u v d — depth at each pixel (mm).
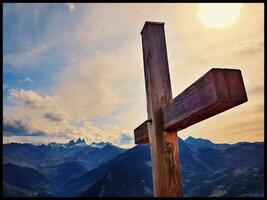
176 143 1516
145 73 1822
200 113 1111
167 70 1669
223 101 928
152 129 1601
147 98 1756
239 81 966
